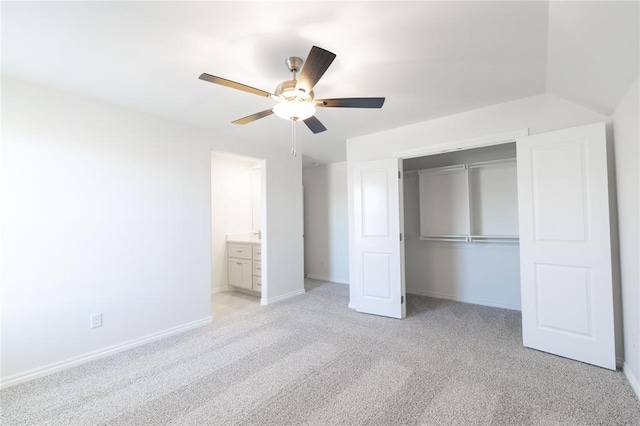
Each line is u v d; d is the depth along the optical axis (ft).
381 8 5.08
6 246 7.20
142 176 9.70
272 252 14.15
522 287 8.86
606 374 7.22
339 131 12.19
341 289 16.71
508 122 9.27
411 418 5.80
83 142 8.45
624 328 7.32
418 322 11.24
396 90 8.38
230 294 16.01
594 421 5.63
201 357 8.52
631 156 6.50
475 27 5.66
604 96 7.11
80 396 6.68
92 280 8.54
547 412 5.90
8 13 5.06
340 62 6.87
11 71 7.08
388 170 11.94
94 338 8.52
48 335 7.73
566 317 8.07
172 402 6.42
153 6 4.95
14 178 7.33
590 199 7.70
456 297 14.52
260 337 9.89
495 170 13.71
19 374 7.27
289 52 6.39
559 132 8.18
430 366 7.80
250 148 13.33
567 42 5.87
